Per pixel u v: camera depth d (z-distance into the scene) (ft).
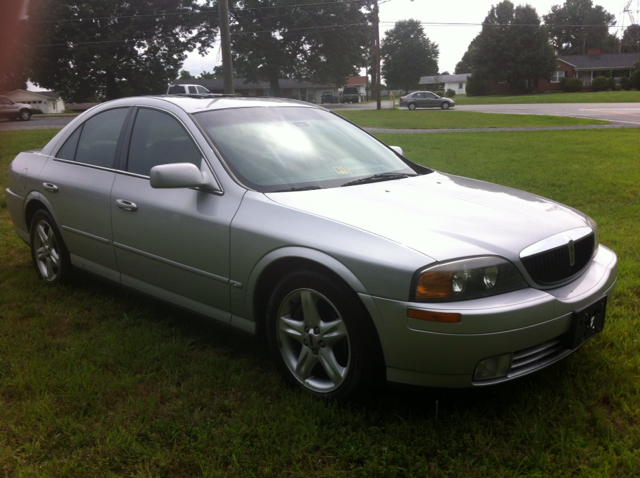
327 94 216.74
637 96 149.89
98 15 152.35
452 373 7.59
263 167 10.30
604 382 9.19
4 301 13.14
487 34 230.89
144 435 7.97
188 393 9.04
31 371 9.52
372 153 12.23
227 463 7.45
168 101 11.81
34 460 7.44
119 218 11.54
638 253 16.30
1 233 19.62
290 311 9.11
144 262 11.25
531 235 8.51
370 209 8.91
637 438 7.75
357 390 8.23
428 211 9.00
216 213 9.72
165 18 158.30
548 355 8.41
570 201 24.25
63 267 13.74
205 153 10.36
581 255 9.20
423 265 7.53
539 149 47.16
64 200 13.07
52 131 67.46
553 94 194.29
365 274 7.82
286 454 7.47
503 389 9.05
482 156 42.52
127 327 11.71
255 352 10.62
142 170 11.44
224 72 48.83
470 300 7.55
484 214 9.12
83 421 8.29
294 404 8.55
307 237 8.47
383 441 7.71
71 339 11.10
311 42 167.94
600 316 9.00
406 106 137.59
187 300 10.75
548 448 7.61
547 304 7.90
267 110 12.12
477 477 7.03
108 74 157.99
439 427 8.04
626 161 38.11
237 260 9.36
